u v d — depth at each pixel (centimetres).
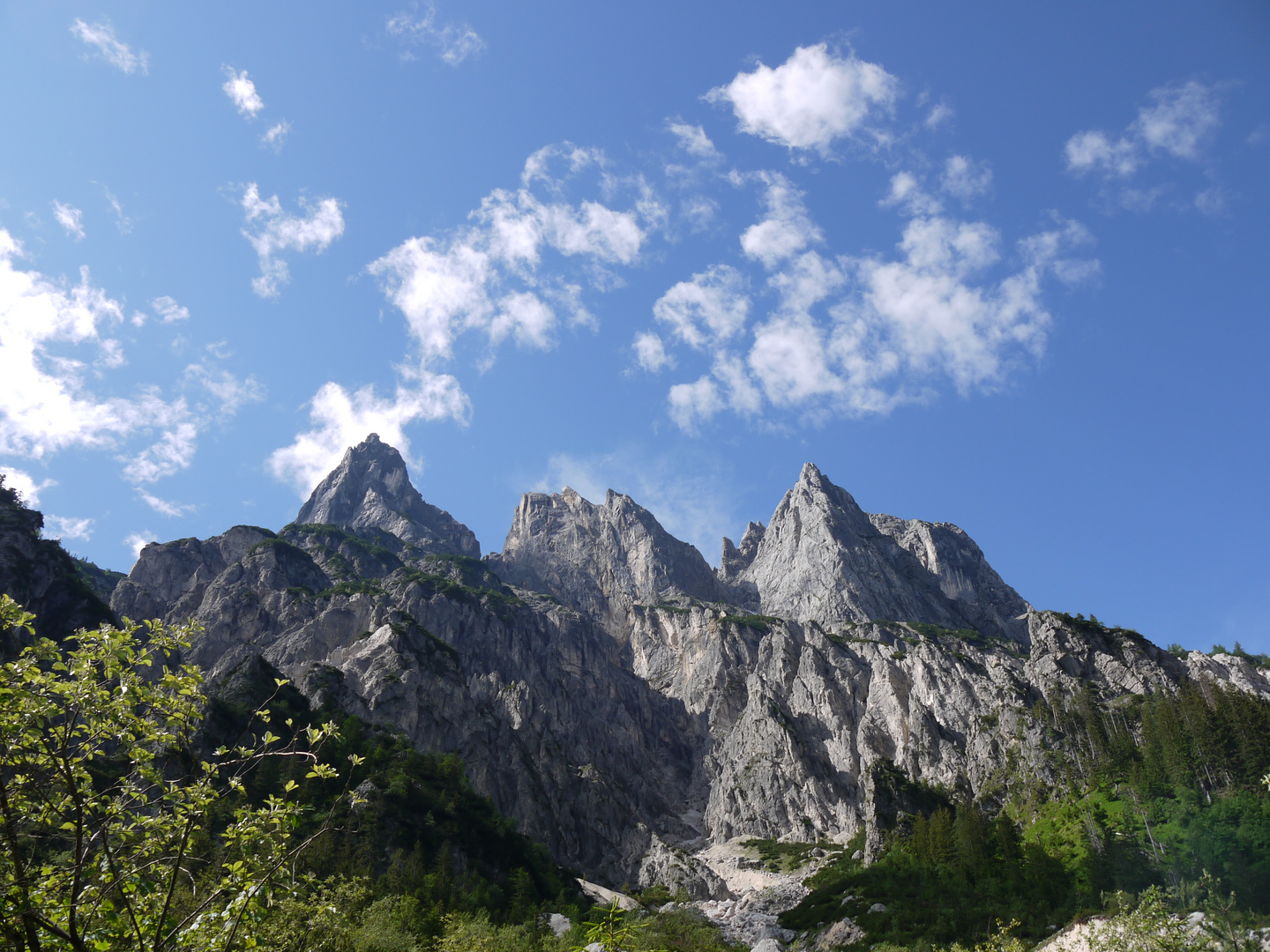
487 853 15800
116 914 1956
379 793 15225
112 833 1984
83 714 1959
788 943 14738
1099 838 13988
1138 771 15425
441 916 9619
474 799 17975
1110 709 19188
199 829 2153
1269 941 6350
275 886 2248
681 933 12694
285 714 16912
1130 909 6719
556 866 17362
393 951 7288
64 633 16775
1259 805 13062
